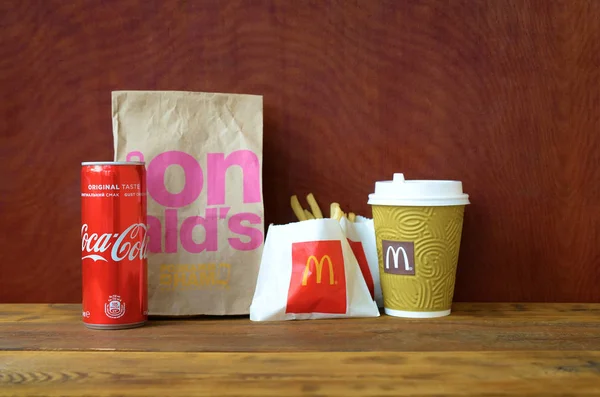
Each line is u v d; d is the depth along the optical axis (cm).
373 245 125
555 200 133
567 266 133
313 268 114
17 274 134
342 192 133
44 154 133
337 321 113
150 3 132
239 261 118
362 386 78
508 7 132
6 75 133
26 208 134
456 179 133
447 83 133
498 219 133
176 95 118
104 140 133
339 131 133
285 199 133
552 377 81
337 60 133
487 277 134
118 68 133
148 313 116
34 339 101
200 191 118
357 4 132
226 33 133
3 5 133
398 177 116
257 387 78
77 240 134
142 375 82
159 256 117
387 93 133
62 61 133
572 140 132
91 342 99
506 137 133
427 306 115
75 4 132
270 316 113
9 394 76
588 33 132
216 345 96
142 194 109
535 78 132
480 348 94
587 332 104
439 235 113
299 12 132
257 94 133
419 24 132
